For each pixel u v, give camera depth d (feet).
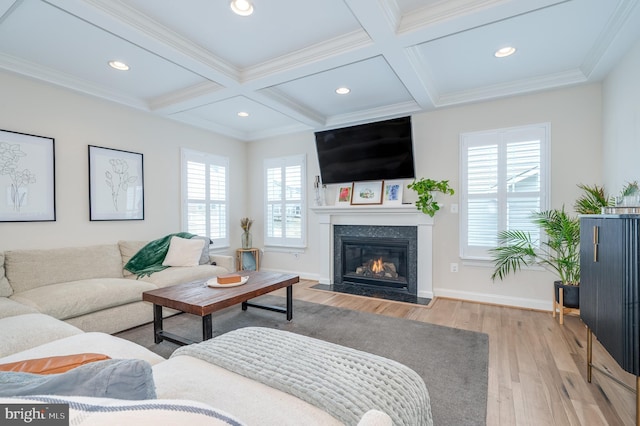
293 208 16.46
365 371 3.61
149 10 6.96
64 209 10.39
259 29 7.75
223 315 10.65
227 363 3.70
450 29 7.13
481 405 5.65
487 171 11.75
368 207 13.71
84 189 10.91
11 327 5.60
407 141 12.87
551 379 6.51
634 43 7.72
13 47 8.39
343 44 8.18
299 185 16.25
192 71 9.23
